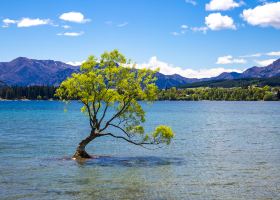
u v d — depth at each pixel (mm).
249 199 29656
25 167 41812
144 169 41219
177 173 39250
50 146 60719
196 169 41531
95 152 54438
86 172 39312
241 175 38500
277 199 29703
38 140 69125
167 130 46969
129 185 33812
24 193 30703
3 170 40000
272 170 41188
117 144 63406
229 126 110125
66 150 56125
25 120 127750
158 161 46781
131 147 59906
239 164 44969
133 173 39000
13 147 59000
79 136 77312
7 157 48844
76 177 36875
